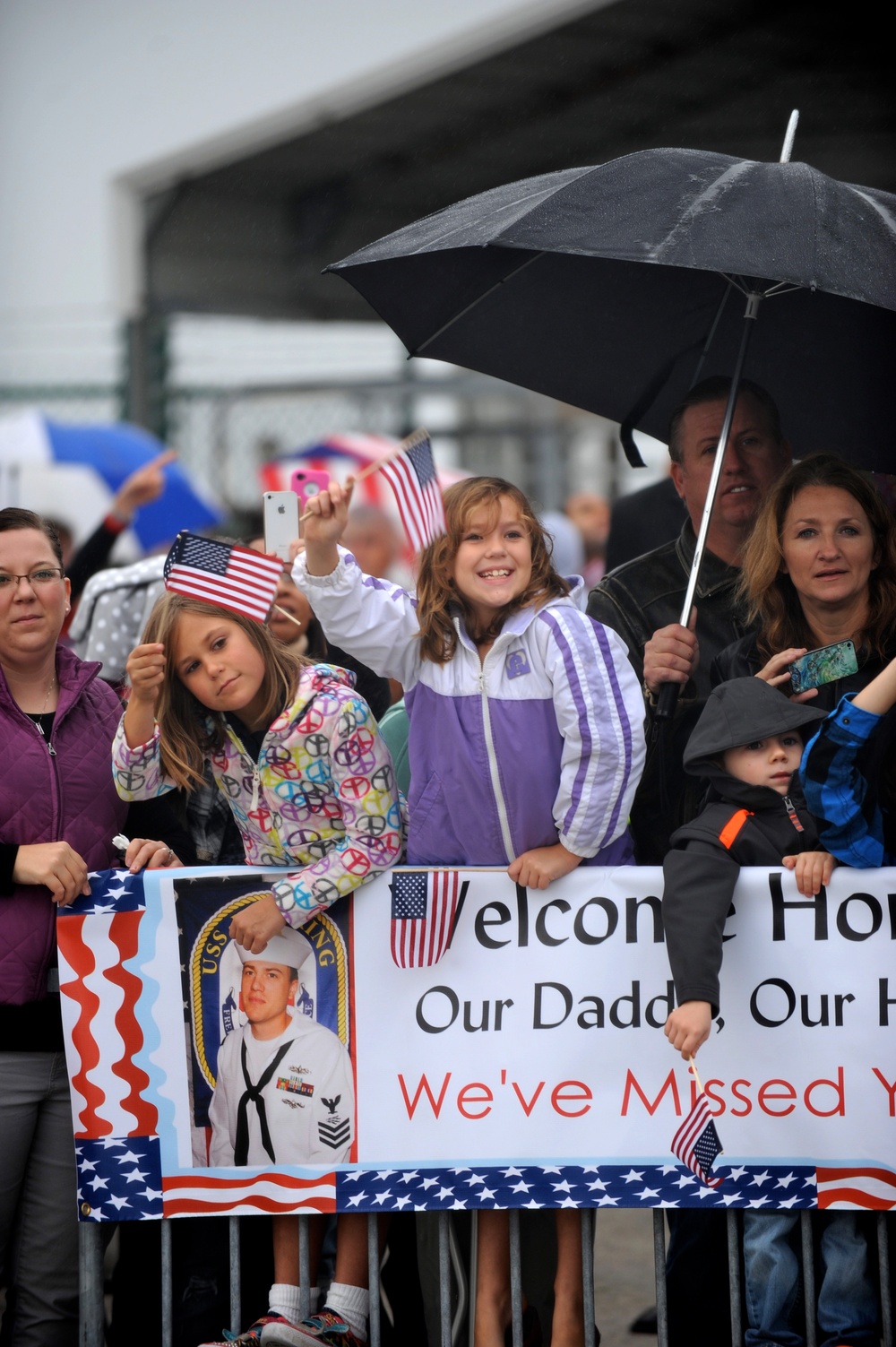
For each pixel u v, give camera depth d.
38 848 10.98
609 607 13.76
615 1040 10.94
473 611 11.07
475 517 10.80
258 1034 11.08
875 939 10.73
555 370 14.69
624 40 34.38
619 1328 14.27
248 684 10.92
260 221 39.94
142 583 15.86
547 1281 12.03
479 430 38.41
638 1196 10.89
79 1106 11.08
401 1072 11.02
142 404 36.19
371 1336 11.02
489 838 10.98
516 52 34.34
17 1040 11.22
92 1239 11.11
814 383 14.39
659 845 12.87
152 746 11.08
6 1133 11.27
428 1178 10.98
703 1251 12.20
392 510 29.75
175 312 39.19
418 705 11.14
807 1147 10.80
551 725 10.78
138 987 11.09
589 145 39.81
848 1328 11.00
